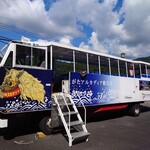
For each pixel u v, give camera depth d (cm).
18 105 637
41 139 680
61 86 830
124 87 1093
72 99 802
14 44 650
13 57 643
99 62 959
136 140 692
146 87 1273
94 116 1168
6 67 619
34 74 681
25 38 693
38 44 723
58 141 661
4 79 612
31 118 710
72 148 597
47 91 711
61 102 749
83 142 657
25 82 657
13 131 780
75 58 849
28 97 659
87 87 872
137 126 920
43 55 728
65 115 698
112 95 1009
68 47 816
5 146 608
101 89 945
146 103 1991
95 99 909
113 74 1036
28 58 680
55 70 784
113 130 832
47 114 729
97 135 747
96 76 920
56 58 783
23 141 659
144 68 1288
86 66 889
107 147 613
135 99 1170
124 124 960
